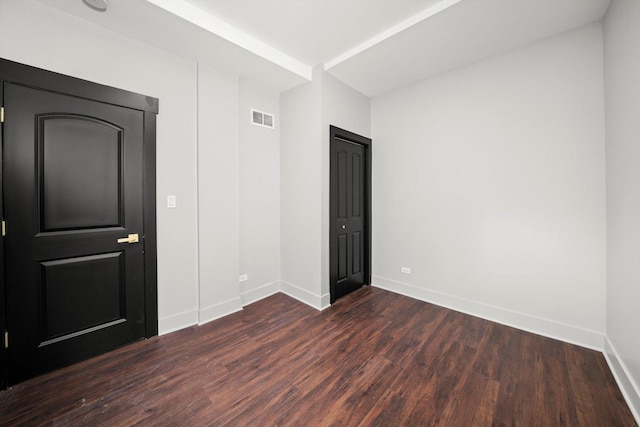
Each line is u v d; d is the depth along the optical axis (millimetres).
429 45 2299
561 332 2168
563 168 2145
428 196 2967
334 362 1891
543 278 2254
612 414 1431
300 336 2250
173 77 2307
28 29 1654
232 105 2670
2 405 1486
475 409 1469
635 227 1522
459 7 1823
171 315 2338
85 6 1726
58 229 1800
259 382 1686
